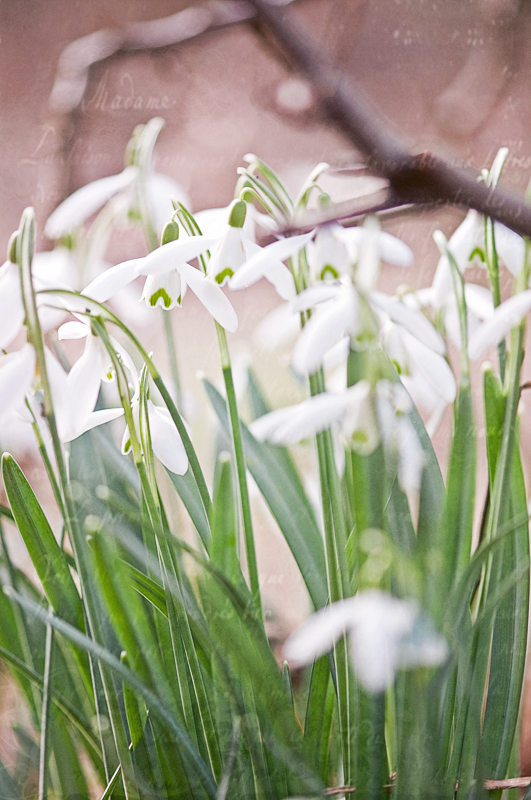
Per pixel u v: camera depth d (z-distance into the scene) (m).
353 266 0.44
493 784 0.48
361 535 0.44
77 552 0.46
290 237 0.49
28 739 0.53
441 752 0.47
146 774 0.48
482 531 0.50
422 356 0.48
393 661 0.43
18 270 0.44
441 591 0.46
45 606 0.52
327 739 0.50
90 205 0.56
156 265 0.46
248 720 0.48
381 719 0.46
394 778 0.48
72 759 0.51
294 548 0.53
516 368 0.47
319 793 0.46
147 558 0.48
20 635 0.52
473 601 0.51
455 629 0.44
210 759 0.48
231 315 0.48
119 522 0.50
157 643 0.50
